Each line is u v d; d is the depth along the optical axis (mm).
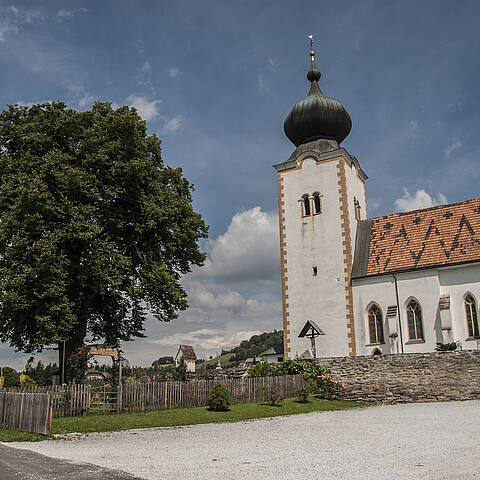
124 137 34000
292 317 43656
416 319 38156
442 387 30797
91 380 34031
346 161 45469
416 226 41719
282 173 47000
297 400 30938
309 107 47031
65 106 34500
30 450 15781
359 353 40031
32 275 28672
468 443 16250
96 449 16094
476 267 36500
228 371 37469
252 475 12023
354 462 13508
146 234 36031
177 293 34844
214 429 20969
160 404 26078
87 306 34875
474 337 35688
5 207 31031
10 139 33344
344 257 42469
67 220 31016
